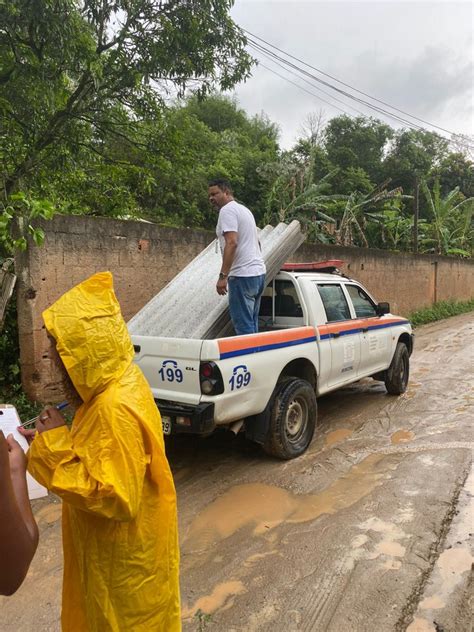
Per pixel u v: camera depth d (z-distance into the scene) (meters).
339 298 5.81
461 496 3.95
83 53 6.14
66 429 1.54
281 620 2.59
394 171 29.58
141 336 4.26
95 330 1.52
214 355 3.86
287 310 5.34
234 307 4.57
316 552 3.20
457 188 22.08
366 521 3.58
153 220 16.88
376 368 6.41
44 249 5.73
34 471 1.50
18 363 5.88
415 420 5.95
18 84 6.52
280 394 4.56
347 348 5.62
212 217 20.02
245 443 5.16
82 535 1.57
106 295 1.61
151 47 6.72
